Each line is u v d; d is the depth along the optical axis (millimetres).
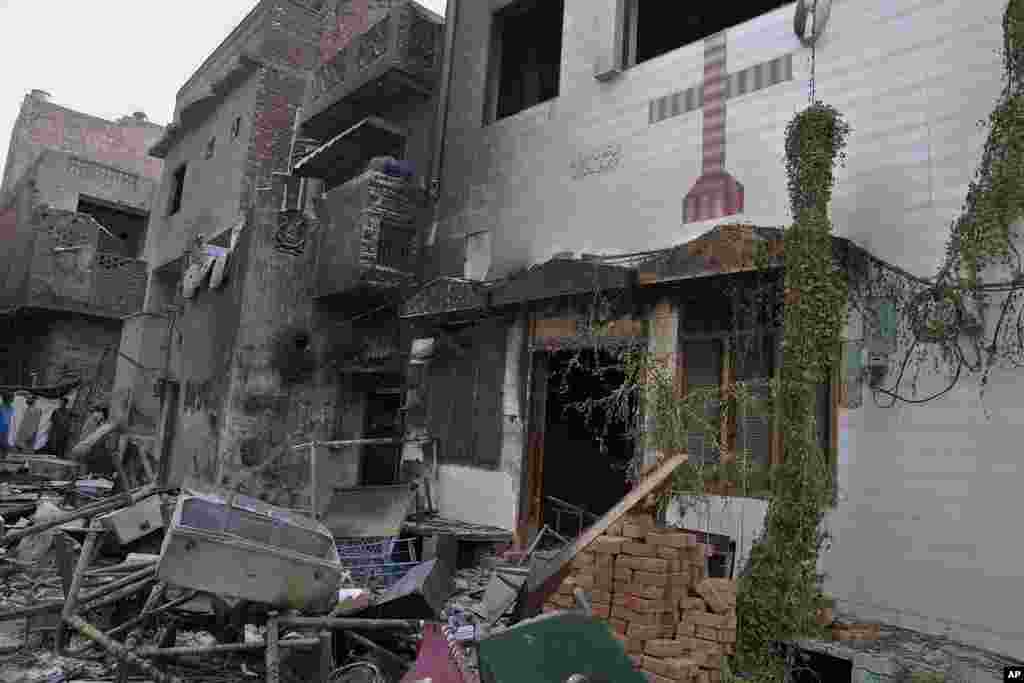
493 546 9609
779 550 5812
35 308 22484
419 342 11898
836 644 5477
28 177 25766
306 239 13305
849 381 6719
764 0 11766
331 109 14367
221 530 5363
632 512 5797
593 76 10148
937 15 6836
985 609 5723
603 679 3629
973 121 6453
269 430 12547
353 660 5453
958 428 6051
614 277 8391
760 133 8117
